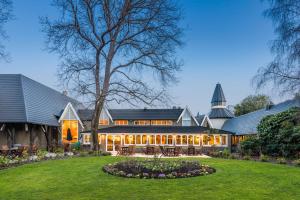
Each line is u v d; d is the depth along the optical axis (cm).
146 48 3303
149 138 3694
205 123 4472
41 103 3522
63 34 3066
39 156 2252
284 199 1014
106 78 3198
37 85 3881
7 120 2773
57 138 3809
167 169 1471
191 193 1082
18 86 3175
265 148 2773
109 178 1373
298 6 2248
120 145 3609
